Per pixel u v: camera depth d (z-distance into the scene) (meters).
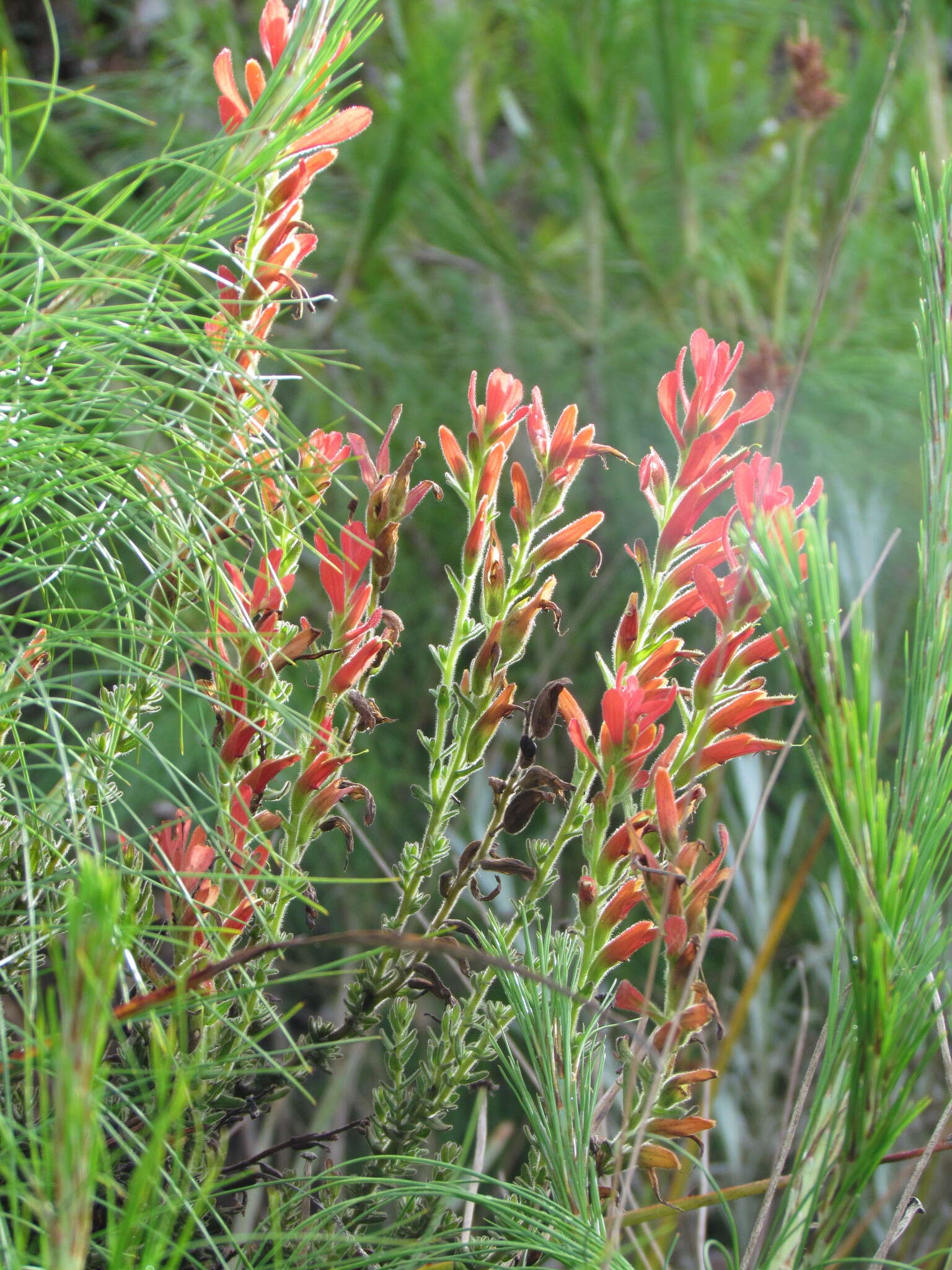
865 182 1.97
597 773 0.99
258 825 0.98
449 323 1.96
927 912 0.91
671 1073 0.97
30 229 0.94
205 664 0.96
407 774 1.64
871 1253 1.30
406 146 1.68
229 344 0.97
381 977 1.01
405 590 1.75
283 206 1.01
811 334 1.07
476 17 1.83
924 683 0.91
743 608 0.95
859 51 2.32
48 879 0.93
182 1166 0.91
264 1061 0.98
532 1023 0.98
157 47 2.13
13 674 0.95
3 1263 0.85
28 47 2.16
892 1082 0.90
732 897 1.65
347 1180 0.95
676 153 1.89
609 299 2.00
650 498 0.98
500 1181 0.95
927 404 0.92
